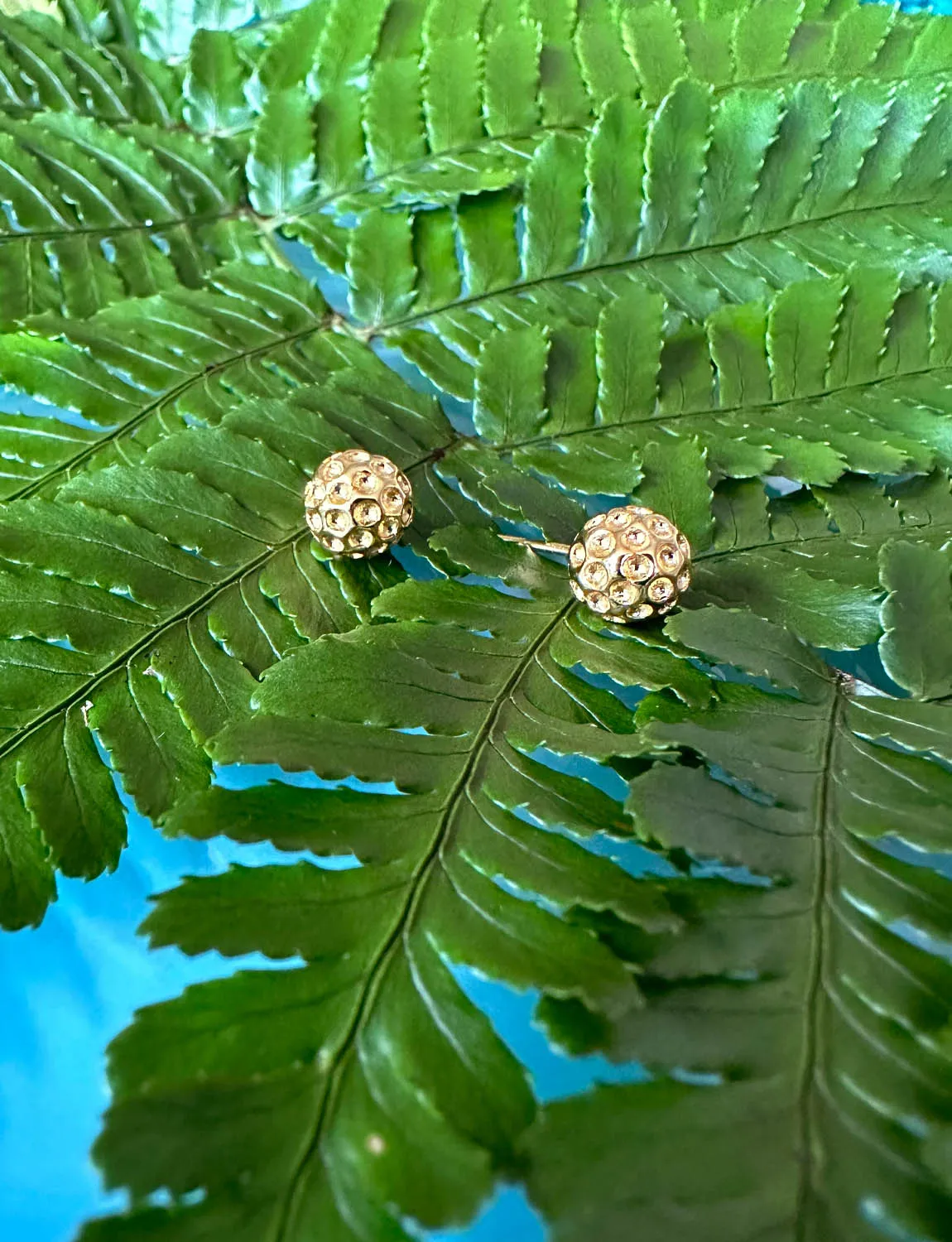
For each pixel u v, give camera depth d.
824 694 0.09
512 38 0.13
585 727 0.08
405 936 0.07
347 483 0.09
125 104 0.13
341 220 0.14
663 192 0.12
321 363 0.12
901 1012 0.06
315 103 0.13
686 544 0.09
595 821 0.07
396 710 0.08
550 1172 0.06
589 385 0.11
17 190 0.12
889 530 0.10
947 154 0.12
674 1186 0.06
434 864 0.07
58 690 0.08
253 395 0.11
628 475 0.10
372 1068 0.06
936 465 0.11
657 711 0.08
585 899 0.07
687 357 0.11
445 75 0.13
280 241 0.13
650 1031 0.06
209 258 0.13
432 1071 0.06
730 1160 0.06
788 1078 0.06
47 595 0.09
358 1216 0.06
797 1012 0.07
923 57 0.13
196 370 0.11
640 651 0.09
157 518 0.09
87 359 0.11
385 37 0.14
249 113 0.14
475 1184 0.06
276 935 0.07
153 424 0.11
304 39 0.14
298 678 0.08
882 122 0.12
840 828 0.07
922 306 0.11
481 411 0.11
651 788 0.07
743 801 0.07
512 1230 0.07
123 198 0.12
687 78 0.12
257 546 0.09
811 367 0.11
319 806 0.07
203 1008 0.06
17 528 0.09
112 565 0.09
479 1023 0.06
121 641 0.09
